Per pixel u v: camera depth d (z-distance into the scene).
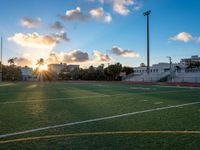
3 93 14.61
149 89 18.92
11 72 67.75
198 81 33.78
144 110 7.01
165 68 65.94
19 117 5.89
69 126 4.81
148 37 42.78
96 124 4.99
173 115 6.08
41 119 5.61
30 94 13.78
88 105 8.34
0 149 3.31
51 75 78.00
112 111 6.84
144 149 3.28
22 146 3.45
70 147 3.38
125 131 4.34
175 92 15.21
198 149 3.26
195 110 7.02
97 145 3.47
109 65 59.47
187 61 71.81
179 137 3.89
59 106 8.09
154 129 4.46
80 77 66.56
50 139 3.81
